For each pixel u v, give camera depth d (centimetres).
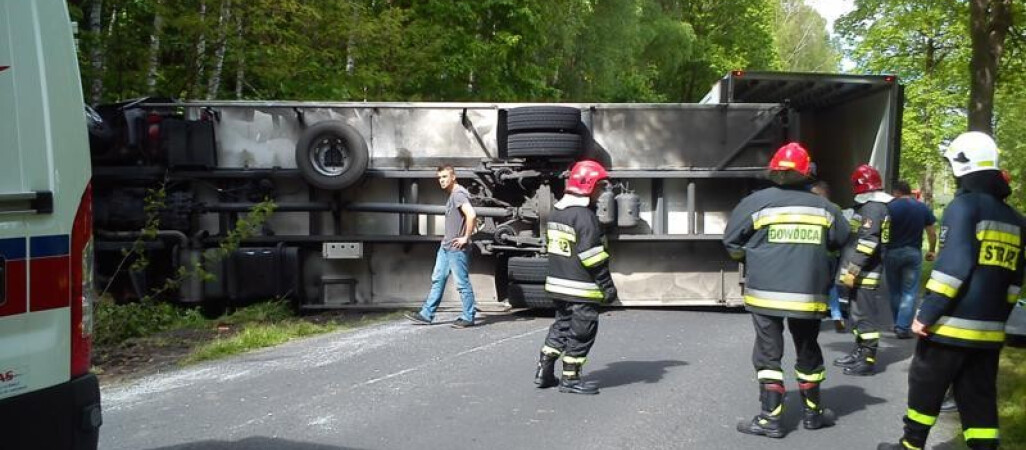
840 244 544
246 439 537
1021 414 575
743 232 551
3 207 317
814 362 558
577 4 2238
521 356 773
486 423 569
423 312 945
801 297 533
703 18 3869
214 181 1010
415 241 1015
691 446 525
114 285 996
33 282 328
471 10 1759
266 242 1013
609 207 974
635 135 1003
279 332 866
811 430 560
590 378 695
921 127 2788
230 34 1320
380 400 625
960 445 535
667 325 938
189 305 998
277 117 1006
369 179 1015
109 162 994
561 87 2656
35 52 335
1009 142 3102
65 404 339
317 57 1466
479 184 1009
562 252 629
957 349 447
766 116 1009
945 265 438
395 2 1681
